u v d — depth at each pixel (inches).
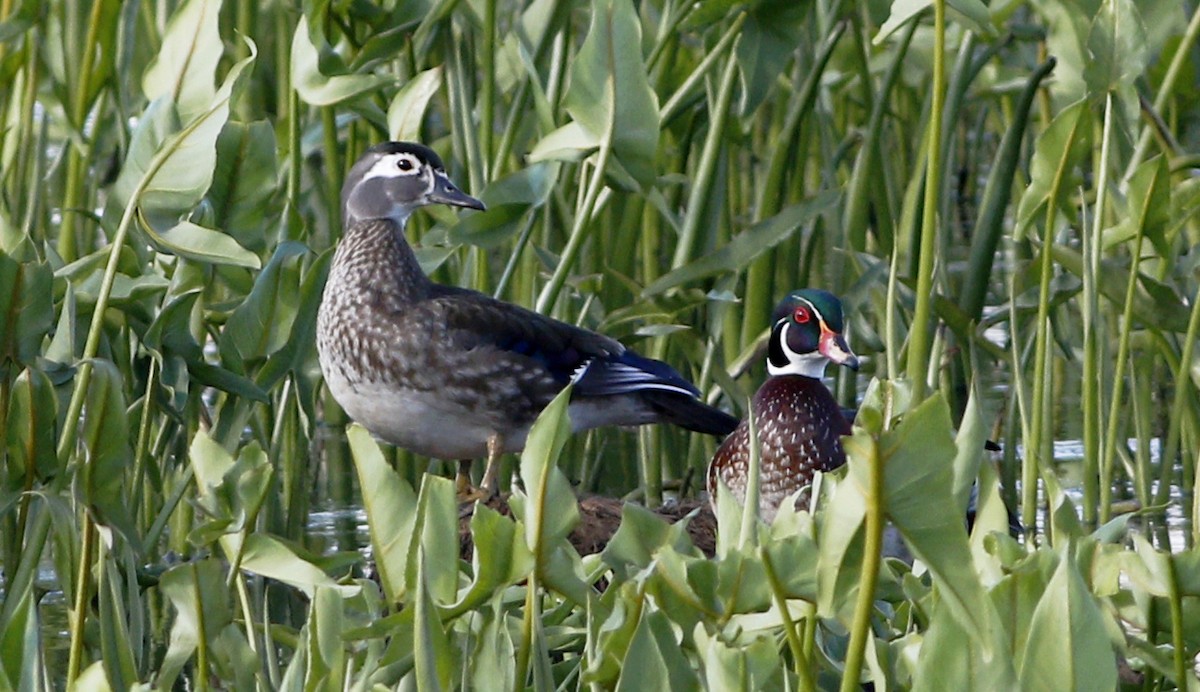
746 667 206.2
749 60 431.2
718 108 449.1
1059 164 352.8
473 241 425.1
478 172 452.1
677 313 494.6
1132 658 253.9
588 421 429.4
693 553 238.4
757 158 693.3
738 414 500.1
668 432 521.7
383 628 225.1
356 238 411.2
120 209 334.6
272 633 285.7
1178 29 474.9
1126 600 243.6
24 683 222.8
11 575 332.2
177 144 293.0
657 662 203.6
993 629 193.6
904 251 474.9
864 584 186.1
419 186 414.3
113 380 249.0
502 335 408.2
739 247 438.6
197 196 297.3
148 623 348.8
